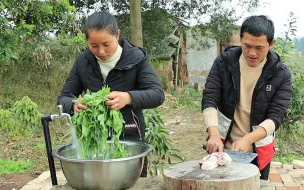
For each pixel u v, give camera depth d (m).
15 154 6.60
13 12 8.21
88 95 2.16
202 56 15.54
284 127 6.61
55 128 8.05
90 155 2.19
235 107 2.62
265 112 2.58
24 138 7.21
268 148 2.66
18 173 5.68
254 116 2.58
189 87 15.30
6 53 7.97
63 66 9.78
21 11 8.32
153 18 13.95
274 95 2.55
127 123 2.55
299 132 7.11
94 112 2.13
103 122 2.11
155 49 13.93
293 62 6.55
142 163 2.13
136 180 2.14
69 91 2.61
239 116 2.64
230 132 2.68
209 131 2.50
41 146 6.97
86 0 13.79
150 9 13.95
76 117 2.18
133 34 11.23
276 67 2.52
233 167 2.14
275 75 2.53
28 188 4.71
